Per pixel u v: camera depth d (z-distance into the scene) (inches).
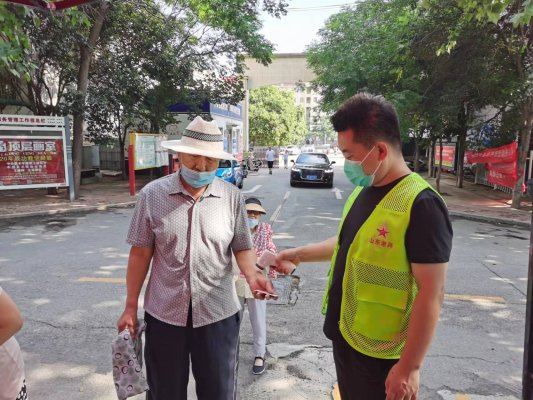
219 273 91.3
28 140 453.4
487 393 123.5
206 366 91.4
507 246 309.4
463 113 577.3
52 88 633.0
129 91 580.7
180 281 88.2
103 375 130.6
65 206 453.4
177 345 89.3
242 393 123.1
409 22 443.5
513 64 459.8
